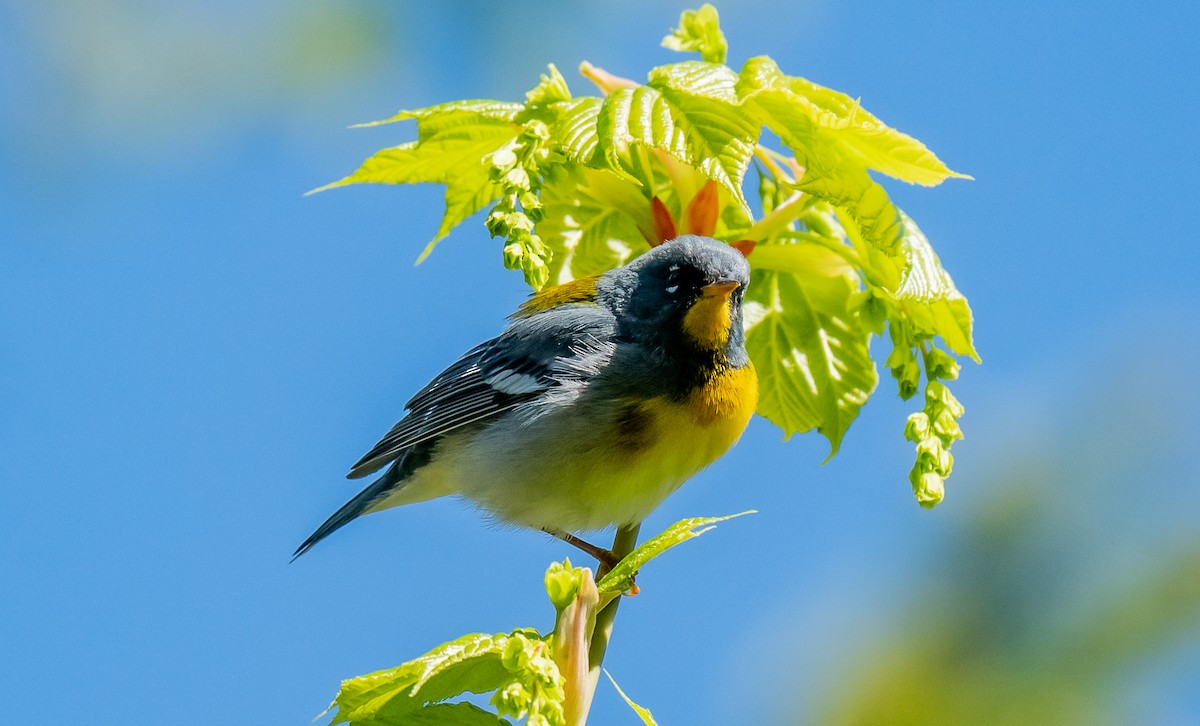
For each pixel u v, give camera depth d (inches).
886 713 433.7
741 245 374.3
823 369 400.2
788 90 323.9
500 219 305.7
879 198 335.9
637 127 314.8
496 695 257.8
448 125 350.0
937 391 316.5
